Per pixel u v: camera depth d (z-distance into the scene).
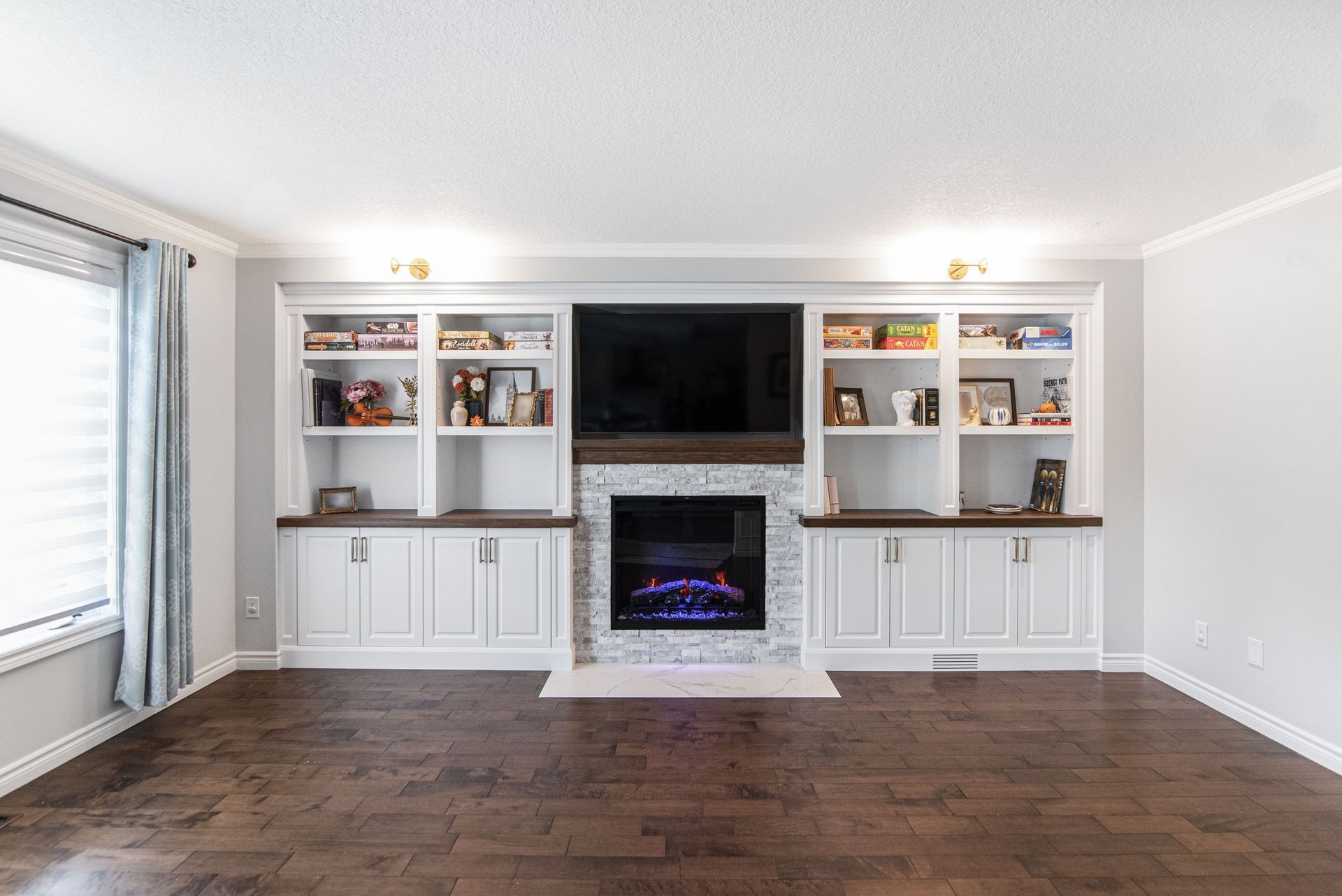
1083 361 3.95
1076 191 2.95
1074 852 2.21
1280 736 2.99
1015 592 3.94
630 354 4.06
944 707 3.41
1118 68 1.93
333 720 3.22
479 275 3.87
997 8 1.65
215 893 2.00
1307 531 2.89
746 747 2.96
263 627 3.91
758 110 2.21
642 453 4.00
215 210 3.24
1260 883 2.07
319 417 4.04
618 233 3.60
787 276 3.85
